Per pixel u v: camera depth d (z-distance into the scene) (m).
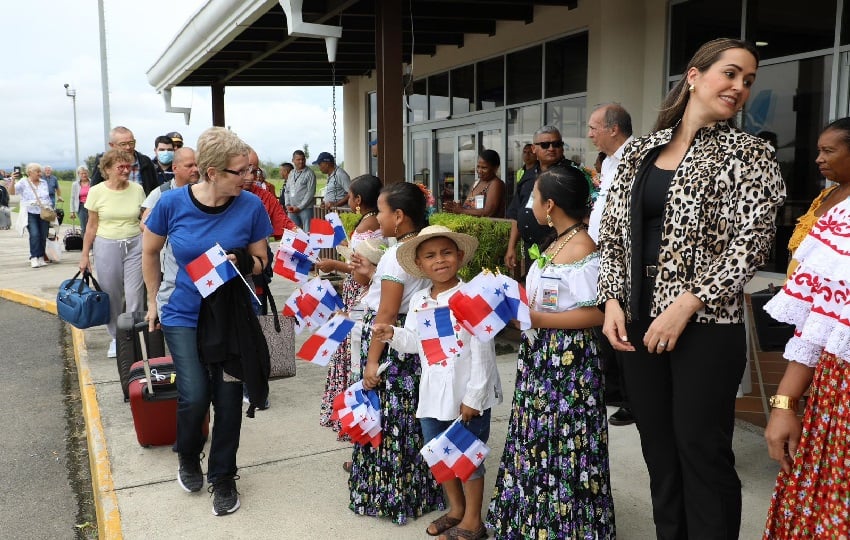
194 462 3.56
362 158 14.20
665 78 7.20
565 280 2.54
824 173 3.11
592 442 2.61
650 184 2.29
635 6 7.26
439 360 2.79
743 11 6.46
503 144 9.99
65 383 6.12
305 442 4.17
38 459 4.50
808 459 1.86
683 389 2.23
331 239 3.62
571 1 8.20
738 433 3.98
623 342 2.28
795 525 1.89
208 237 3.26
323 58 11.23
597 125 3.72
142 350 4.48
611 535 2.70
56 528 3.64
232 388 3.32
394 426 3.12
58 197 14.67
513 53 9.61
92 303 4.93
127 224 5.76
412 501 3.19
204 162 3.12
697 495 2.28
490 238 5.99
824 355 1.83
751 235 2.10
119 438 4.30
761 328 3.39
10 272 12.22
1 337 7.76
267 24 8.48
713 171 2.15
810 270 1.81
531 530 2.65
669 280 2.22
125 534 3.14
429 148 12.16
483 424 2.96
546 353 2.61
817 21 5.91
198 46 9.59
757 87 6.54
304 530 3.14
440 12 8.45
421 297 2.95
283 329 3.73
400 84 6.46
